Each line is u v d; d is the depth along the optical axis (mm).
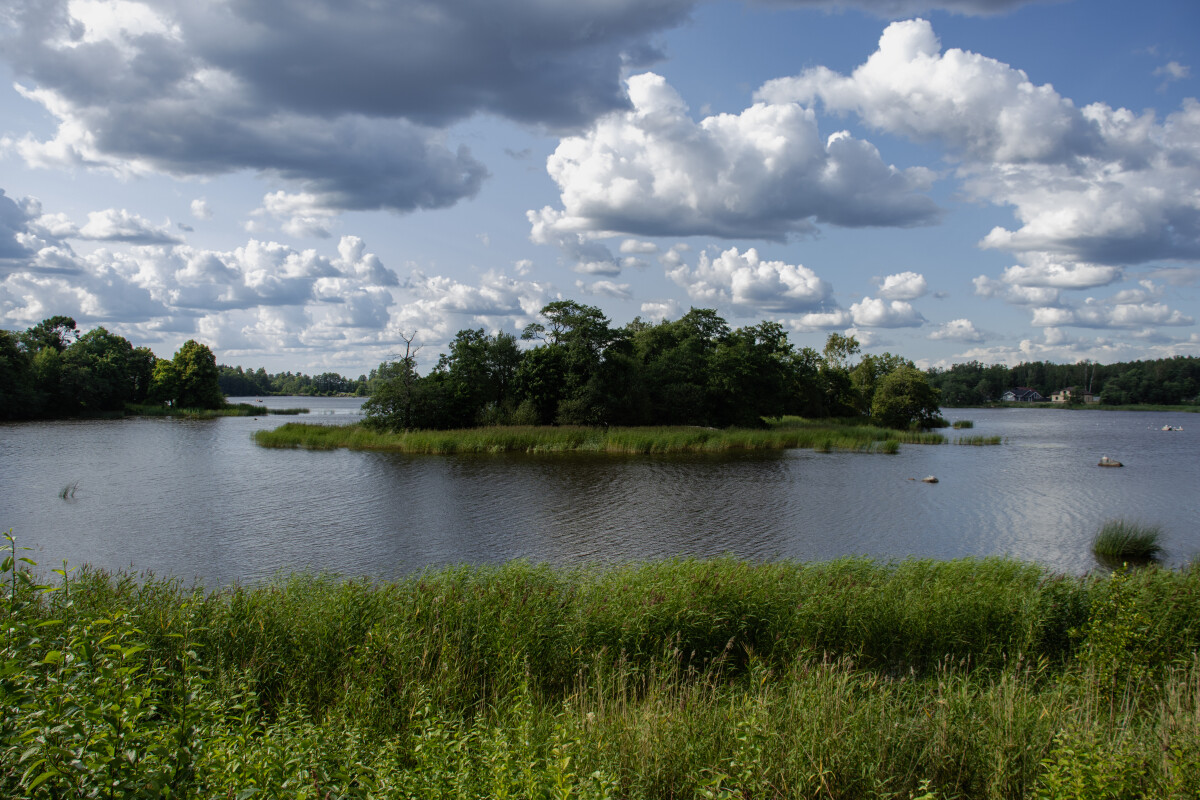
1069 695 6805
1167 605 8891
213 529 18859
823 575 10742
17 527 18922
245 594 9016
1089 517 21844
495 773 4422
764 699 5926
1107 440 56438
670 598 8836
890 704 6496
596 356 54719
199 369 88750
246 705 5375
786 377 73500
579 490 26016
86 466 32500
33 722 3135
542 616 8367
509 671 7250
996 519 21344
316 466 32969
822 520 20750
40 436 50625
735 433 46438
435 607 8266
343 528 19078
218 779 3584
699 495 25094
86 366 80812
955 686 7418
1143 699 6609
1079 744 4773
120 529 18781
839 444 45062
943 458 40125
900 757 5516
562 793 3998
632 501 23672
